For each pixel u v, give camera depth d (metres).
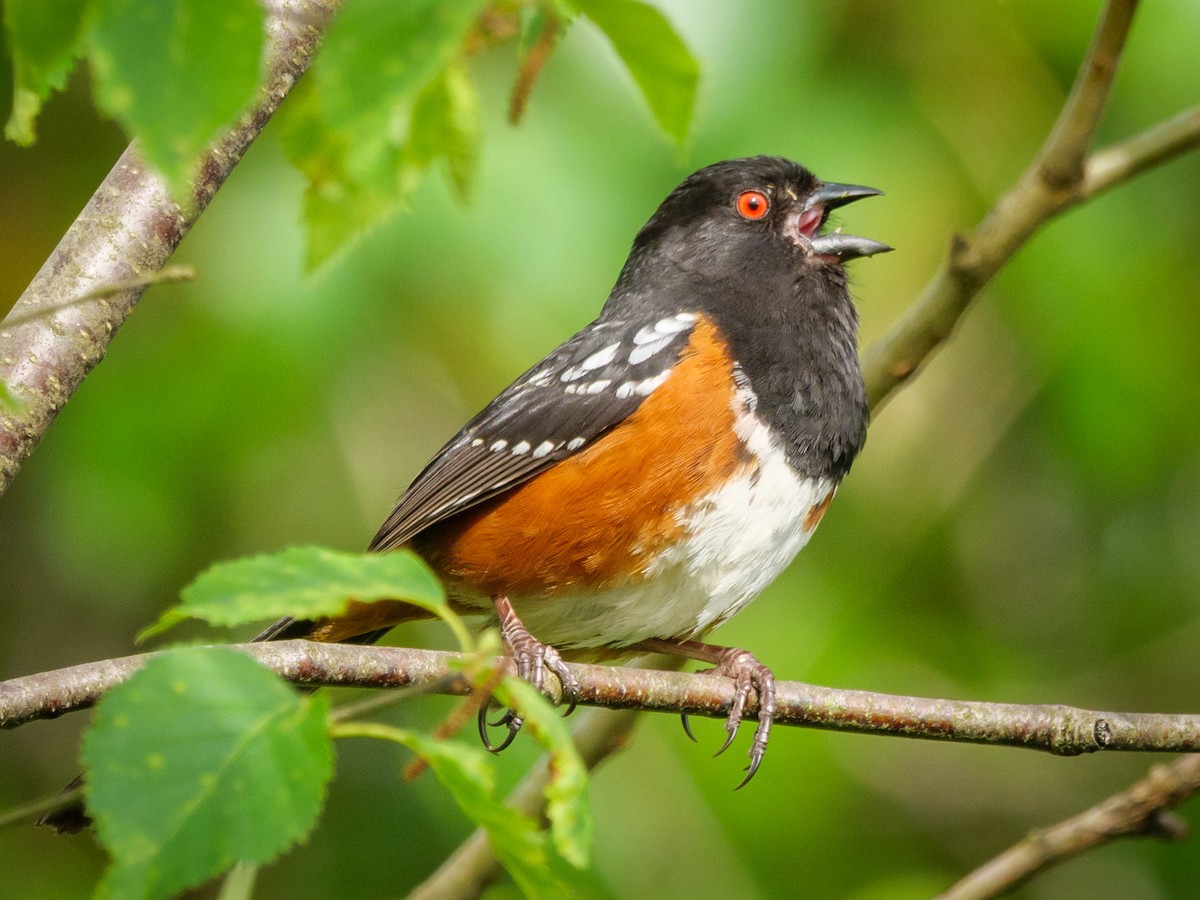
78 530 9.69
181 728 3.29
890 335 7.73
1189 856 10.52
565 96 9.29
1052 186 7.00
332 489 10.66
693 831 10.02
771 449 7.26
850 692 6.37
